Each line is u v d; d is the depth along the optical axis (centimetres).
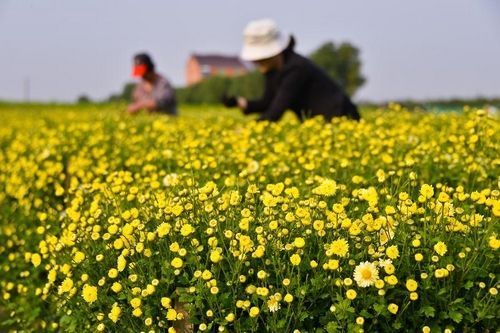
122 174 529
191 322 358
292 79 788
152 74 1166
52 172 700
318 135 700
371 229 371
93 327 414
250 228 396
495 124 621
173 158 676
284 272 370
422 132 743
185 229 381
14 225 687
